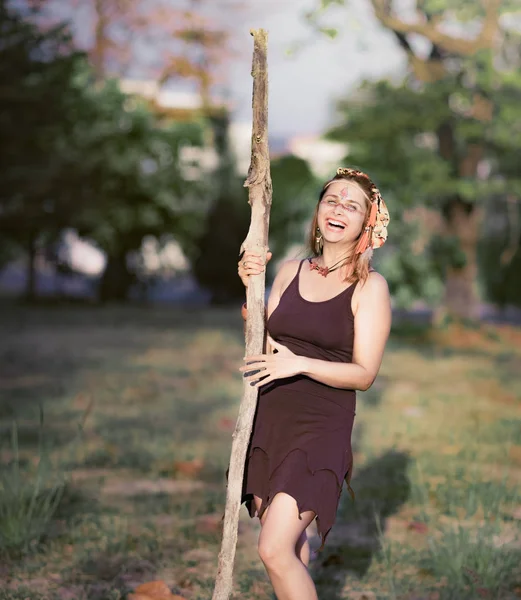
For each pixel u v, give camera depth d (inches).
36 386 450.0
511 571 189.9
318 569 194.1
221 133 1312.7
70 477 240.4
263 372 133.6
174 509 236.1
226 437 335.3
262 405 141.7
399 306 1093.8
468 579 184.4
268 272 1121.4
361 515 234.1
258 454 139.8
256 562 199.5
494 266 1031.6
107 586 180.4
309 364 134.6
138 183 1119.6
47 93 797.2
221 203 1246.3
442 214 775.1
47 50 789.9
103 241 1112.8
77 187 970.7
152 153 1151.0
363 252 143.5
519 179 741.3
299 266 149.3
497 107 703.1
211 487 262.2
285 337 144.6
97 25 1184.2
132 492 252.7
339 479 136.3
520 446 317.7
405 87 701.9
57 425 346.6
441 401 426.0
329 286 143.6
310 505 131.2
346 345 142.0
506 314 1117.7
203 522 221.3
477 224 773.3
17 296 1320.1
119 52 1232.2
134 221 1138.7
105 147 1076.5
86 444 310.8
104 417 367.6
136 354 611.8
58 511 228.2
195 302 1330.0
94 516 224.5
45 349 632.4
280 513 131.3
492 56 664.4
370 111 697.6
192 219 1208.2
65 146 1003.3
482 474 272.8
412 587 183.0
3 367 524.4
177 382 479.8
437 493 249.1
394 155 725.3
